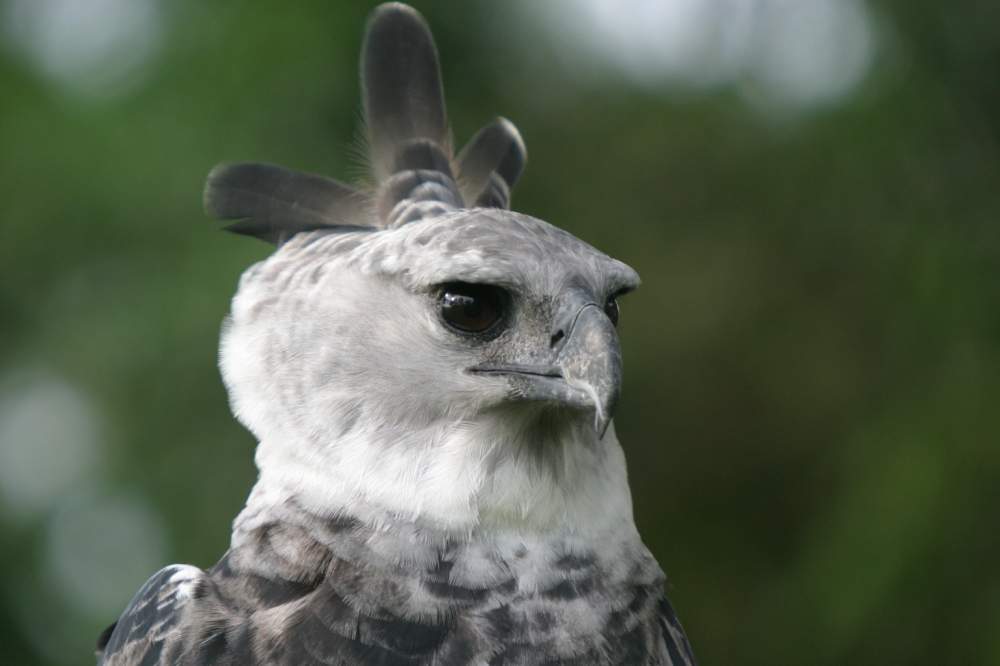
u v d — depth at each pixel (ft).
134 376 33.73
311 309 18.75
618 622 18.13
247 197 22.29
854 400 37.58
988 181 36.24
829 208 38.01
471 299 18.15
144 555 34.32
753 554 39.42
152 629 17.78
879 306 37.24
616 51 40.78
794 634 35.09
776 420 39.06
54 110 35.19
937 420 33.91
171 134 34.35
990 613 32.50
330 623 17.22
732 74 39.63
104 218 34.45
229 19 35.40
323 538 17.80
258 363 19.01
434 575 17.65
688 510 39.96
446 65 38.96
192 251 33.83
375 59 23.03
